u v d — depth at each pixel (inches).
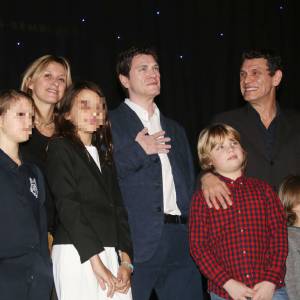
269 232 104.3
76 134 101.1
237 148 107.9
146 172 110.3
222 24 193.3
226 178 108.0
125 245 102.0
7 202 91.7
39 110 116.8
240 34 195.6
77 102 101.8
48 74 117.2
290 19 202.8
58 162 97.0
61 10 166.6
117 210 103.2
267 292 99.3
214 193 104.0
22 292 91.0
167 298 113.6
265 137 120.0
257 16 198.4
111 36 173.6
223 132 108.4
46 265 95.2
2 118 95.1
